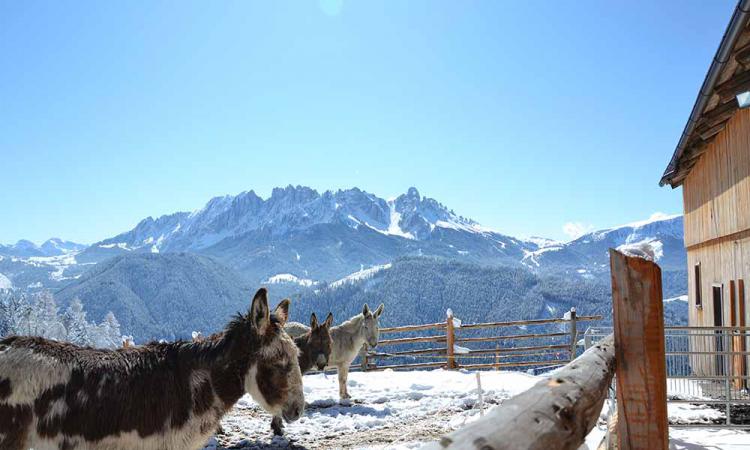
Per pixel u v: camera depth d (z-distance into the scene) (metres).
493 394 10.80
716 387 7.73
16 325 79.06
